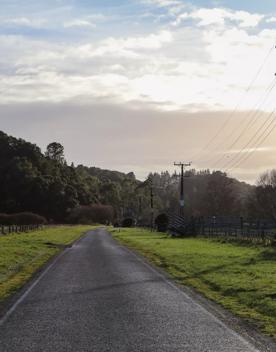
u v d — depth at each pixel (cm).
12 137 17175
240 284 1692
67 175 18238
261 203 11031
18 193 15175
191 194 16950
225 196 13025
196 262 2559
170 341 912
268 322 1102
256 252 3119
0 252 3080
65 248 4034
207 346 880
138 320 1108
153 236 6819
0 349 848
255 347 878
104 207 17825
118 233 8362
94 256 3144
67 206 15862
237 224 4941
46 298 1427
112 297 1447
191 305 1321
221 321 1110
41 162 16888
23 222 11238
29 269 2294
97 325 1050
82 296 1466
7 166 15700
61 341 904
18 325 1050
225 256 2897
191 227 6359
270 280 1772
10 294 1516
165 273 2130
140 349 848
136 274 2083
